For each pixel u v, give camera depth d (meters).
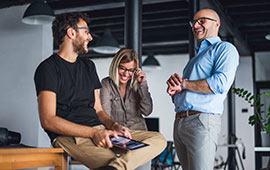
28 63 5.36
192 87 2.64
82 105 2.16
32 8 4.73
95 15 7.30
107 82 3.05
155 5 6.84
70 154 2.02
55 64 2.09
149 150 2.04
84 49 2.20
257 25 8.00
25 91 5.33
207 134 2.62
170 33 8.76
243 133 9.17
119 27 8.16
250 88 9.35
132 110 3.05
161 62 10.05
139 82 3.01
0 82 5.46
